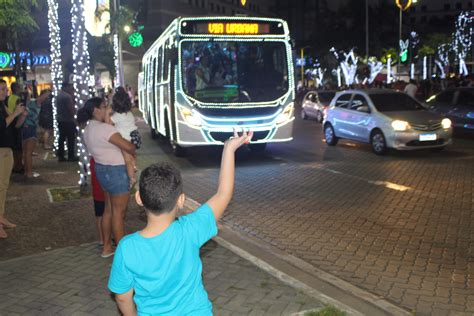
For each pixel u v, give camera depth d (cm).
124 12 2866
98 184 589
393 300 471
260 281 496
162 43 1512
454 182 976
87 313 438
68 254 591
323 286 491
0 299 470
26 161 1078
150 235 226
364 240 650
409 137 1286
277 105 1247
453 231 678
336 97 1588
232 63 1233
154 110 1792
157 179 223
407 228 697
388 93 1446
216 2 7181
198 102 1219
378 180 1019
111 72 3183
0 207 670
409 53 5716
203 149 1584
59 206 826
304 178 1066
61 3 2812
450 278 522
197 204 863
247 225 732
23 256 589
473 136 1716
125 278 223
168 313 226
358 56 5922
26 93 1424
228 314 425
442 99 1750
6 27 1277
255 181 1052
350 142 1673
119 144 533
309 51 6169
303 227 714
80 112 561
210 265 543
